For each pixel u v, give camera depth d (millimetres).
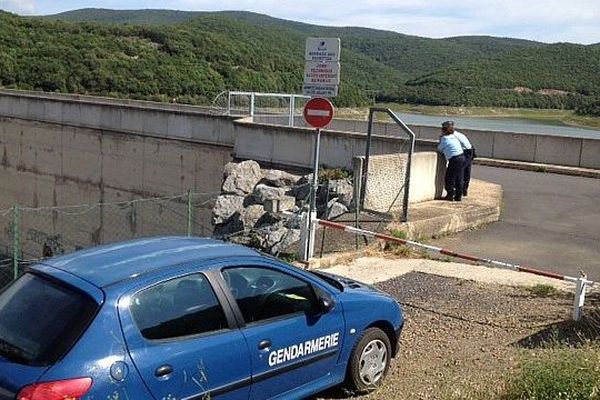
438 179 15016
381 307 5992
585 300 8602
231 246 5359
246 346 4840
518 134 22484
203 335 4637
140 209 26781
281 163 20328
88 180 29297
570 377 5266
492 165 22312
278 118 25562
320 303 5418
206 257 4930
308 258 10445
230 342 4742
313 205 10406
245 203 15289
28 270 4738
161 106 31281
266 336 4988
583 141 21156
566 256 11594
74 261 4750
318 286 5500
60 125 30391
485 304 8562
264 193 14953
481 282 9594
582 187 18375
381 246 11312
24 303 4391
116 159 27750
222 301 4812
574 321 7750
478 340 7328
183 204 24703
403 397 5762
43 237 31797
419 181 14391
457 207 13992
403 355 6887
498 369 6387
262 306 5086
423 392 5867
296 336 5207
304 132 19688
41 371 3957
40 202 32031
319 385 5492
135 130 26672
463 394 5531
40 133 31578
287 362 5160
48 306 4301
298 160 19922
